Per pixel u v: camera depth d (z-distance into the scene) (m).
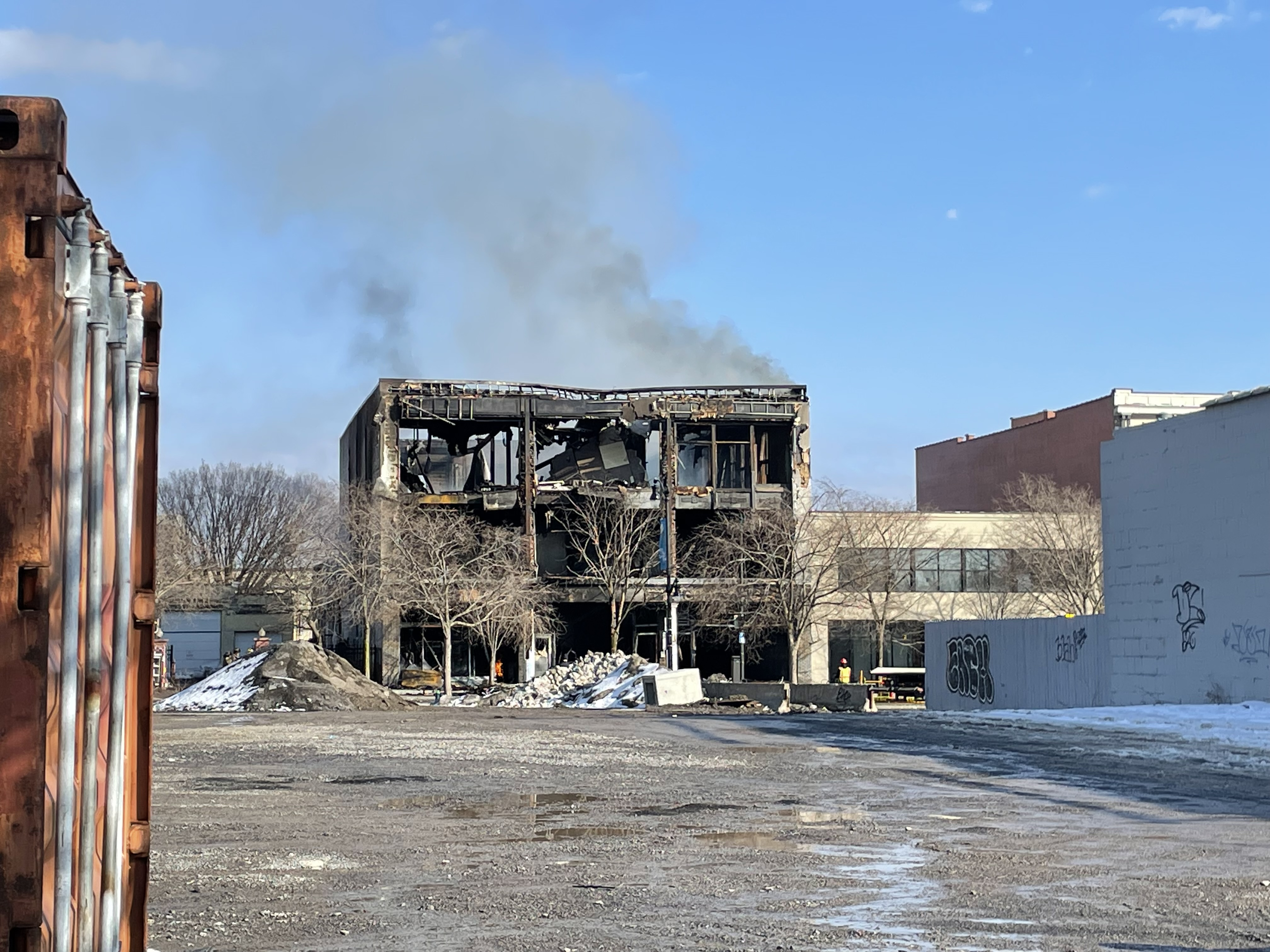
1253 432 28.09
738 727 26.80
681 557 74.31
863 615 73.19
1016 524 74.75
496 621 66.50
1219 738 21.94
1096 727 25.09
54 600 3.01
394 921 7.64
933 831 11.55
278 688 41.84
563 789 15.04
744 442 79.06
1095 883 8.91
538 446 78.88
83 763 3.32
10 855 2.85
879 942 7.04
